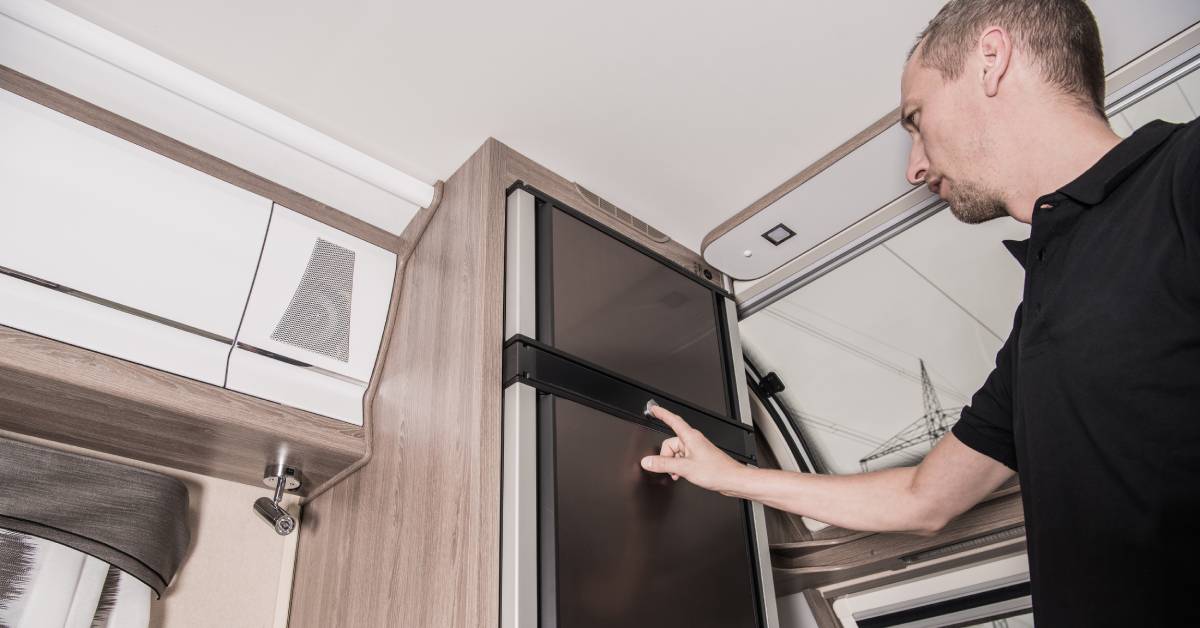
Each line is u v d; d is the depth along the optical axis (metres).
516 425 1.43
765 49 1.64
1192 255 0.67
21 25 1.37
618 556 1.46
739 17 1.56
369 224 1.91
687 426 1.49
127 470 1.54
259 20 1.50
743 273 2.27
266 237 1.71
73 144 1.49
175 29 1.51
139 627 1.48
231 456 1.68
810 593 2.53
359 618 1.55
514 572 1.30
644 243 2.10
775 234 2.10
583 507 1.44
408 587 1.45
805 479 1.31
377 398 1.80
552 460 1.43
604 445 1.55
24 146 1.43
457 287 1.67
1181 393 0.68
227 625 1.70
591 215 1.98
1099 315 0.75
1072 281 0.80
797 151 1.93
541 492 1.41
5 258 1.36
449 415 1.52
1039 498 0.80
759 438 2.63
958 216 1.09
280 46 1.56
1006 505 2.00
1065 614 0.75
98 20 1.47
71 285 1.42
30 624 1.33
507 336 1.56
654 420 1.70
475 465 1.39
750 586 1.71
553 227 1.72
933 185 1.14
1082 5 0.99
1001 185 0.99
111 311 1.46
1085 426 0.75
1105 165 0.82
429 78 1.66
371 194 1.82
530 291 1.61
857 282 2.20
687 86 1.72
